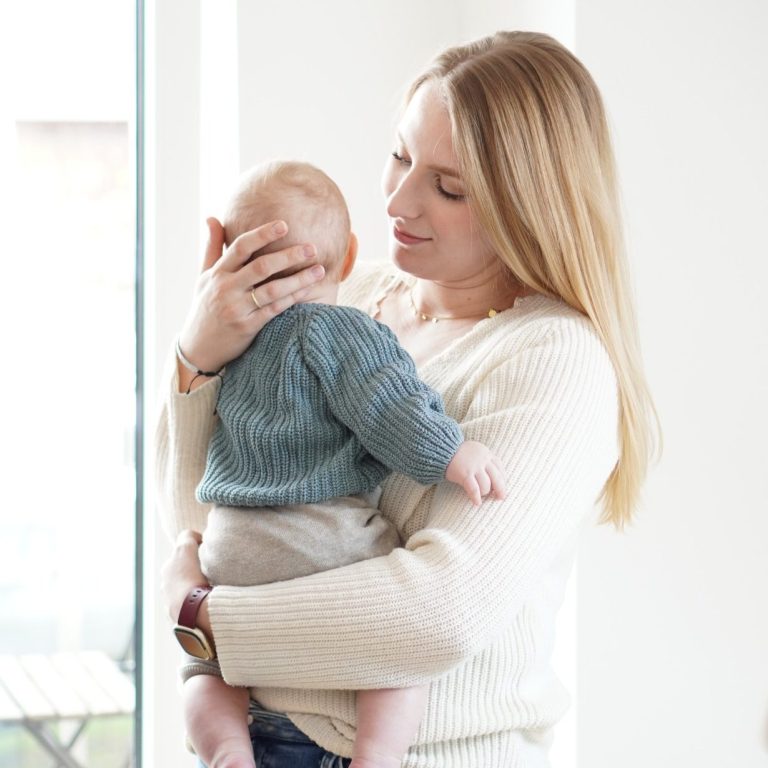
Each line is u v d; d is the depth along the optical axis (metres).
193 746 1.37
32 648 2.41
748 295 2.01
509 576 1.24
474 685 1.35
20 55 2.31
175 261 2.17
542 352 1.35
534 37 1.46
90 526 2.40
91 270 2.37
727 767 2.06
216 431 1.41
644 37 1.94
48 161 2.34
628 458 1.46
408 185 1.42
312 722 1.32
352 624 1.22
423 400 1.26
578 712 1.98
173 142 2.16
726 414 2.02
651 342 1.97
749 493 2.04
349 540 1.30
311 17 2.17
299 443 1.31
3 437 2.37
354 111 2.21
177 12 2.14
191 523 1.49
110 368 2.38
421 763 1.32
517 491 1.27
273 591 1.26
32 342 2.36
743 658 2.06
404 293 1.63
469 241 1.43
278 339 1.34
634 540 1.99
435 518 1.29
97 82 2.33
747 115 2.00
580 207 1.40
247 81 2.13
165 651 2.23
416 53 2.25
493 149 1.37
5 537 2.38
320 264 1.38
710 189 1.99
